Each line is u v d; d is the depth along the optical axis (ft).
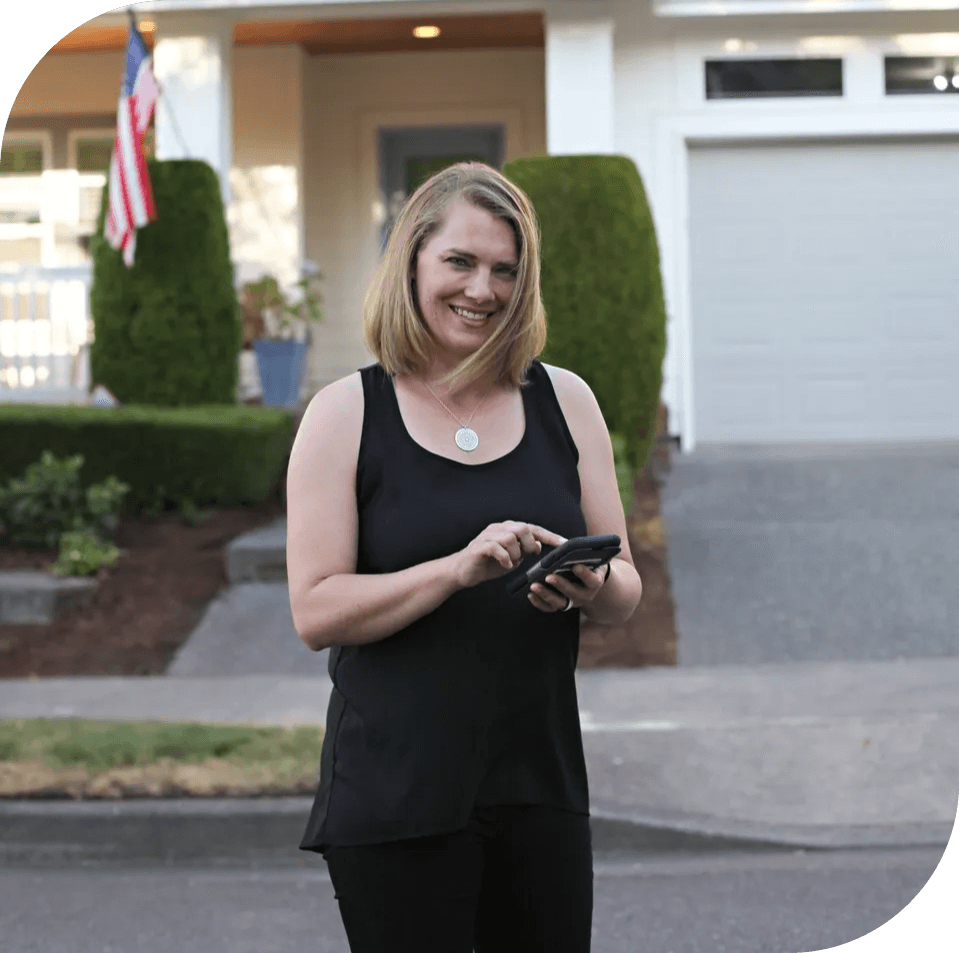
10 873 17.70
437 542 7.79
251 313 46.24
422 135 53.31
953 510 34.53
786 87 43.80
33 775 19.19
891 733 21.21
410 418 8.05
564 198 33.17
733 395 44.65
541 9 41.63
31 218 52.13
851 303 44.47
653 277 33.40
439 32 48.83
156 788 18.70
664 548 32.60
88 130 51.70
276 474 36.60
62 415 34.53
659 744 21.03
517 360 8.20
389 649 7.77
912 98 43.42
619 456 31.94
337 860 7.74
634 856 18.01
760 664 26.63
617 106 44.01
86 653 28.12
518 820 7.82
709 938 14.78
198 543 33.24
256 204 50.03
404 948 7.61
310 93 52.13
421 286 8.09
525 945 7.85
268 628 29.25
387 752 7.67
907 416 44.50
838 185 44.32
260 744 20.62
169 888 16.98
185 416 34.86
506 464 8.04
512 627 7.79
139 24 44.57
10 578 30.63
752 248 44.47
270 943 14.93
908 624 28.14
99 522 33.35
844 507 35.14
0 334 42.96
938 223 44.21
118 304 37.42
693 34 43.65
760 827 18.20
